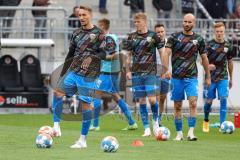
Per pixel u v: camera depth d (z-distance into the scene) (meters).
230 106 52.84
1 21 53.75
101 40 29.12
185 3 60.03
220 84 39.44
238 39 54.00
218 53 39.22
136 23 36.38
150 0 61.09
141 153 27.27
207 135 36.75
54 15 57.00
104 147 27.27
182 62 33.25
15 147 28.52
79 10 29.25
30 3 59.34
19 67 50.69
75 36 29.23
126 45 36.72
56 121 33.69
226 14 60.94
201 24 55.31
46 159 24.78
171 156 26.55
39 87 49.81
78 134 34.91
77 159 24.89
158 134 32.78
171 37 33.44
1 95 49.47
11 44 49.72
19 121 43.47
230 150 29.05
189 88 33.12
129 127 39.12
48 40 50.44
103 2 59.06
